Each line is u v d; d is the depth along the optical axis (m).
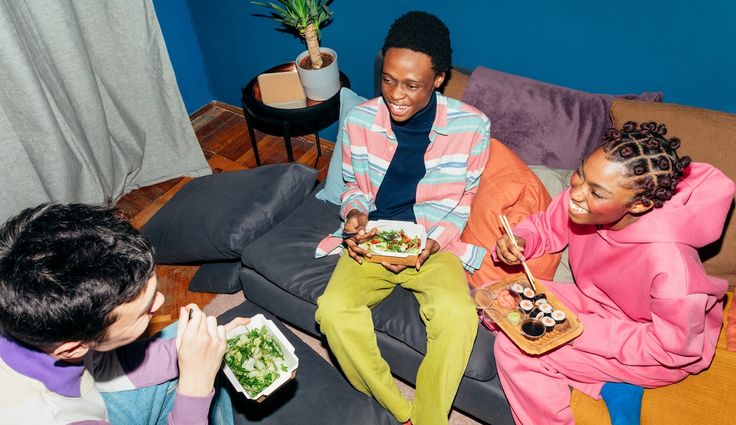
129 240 1.00
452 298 1.63
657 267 1.40
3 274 0.92
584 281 1.67
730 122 1.61
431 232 1.83
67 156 2.38
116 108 2.60
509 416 1.67
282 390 1.70
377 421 1.67
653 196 1.32
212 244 2.02
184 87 3.18
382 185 1.90
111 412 1.36
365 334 1.66
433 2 2.19
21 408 1.04
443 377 1.57
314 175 2.20
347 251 1.84
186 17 2.99
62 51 2.21
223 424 1.58
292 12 2.33
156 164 2.86
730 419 1.45
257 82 2.61
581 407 1.54
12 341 1.01
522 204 1.81
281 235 2.00
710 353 1.52
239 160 3.00
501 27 2.11
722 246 1.65
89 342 1.01
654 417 1.49
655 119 1.70
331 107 2.46
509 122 1.93
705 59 1.82
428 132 1.78
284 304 1.96
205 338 1.14
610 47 1.95
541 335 1.51
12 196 2.28
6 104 2.10
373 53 2.53
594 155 1.33
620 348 1.49
